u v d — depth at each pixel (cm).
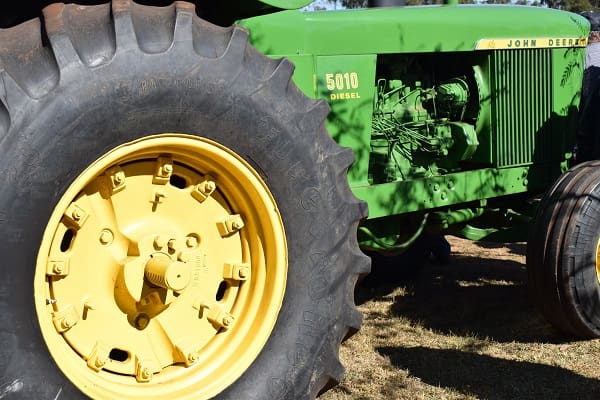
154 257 241
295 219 264
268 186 257
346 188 279
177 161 247
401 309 463
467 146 427
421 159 427
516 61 446
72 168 216
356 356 386
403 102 419
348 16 371
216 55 242
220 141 245
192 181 252
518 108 450
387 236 414
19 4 279
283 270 263
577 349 393
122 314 239
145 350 244
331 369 277
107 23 225
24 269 209
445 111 434
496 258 591
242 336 260
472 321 439
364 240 398
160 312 247
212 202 257
